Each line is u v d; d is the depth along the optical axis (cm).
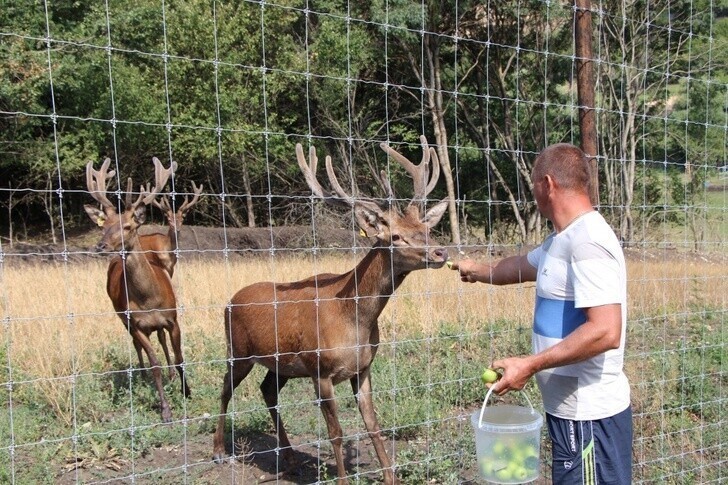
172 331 643
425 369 659
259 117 2128
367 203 422
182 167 2191
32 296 842
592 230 288
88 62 1875
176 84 2017
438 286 865
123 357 707
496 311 754
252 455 518
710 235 1110
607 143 2166
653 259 1201
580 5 458
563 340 284
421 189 452
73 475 479
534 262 360
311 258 1266
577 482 304
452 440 501
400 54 2323
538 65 2197
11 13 1794
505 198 2481
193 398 630
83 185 2334
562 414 307
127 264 620
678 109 2220
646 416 539
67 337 673
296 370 459
